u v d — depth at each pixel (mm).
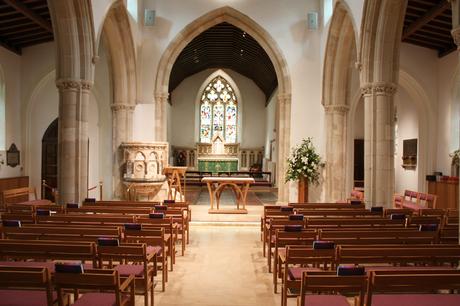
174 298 5238
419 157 14531
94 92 14875
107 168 14883
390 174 9406
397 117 16906
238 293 5469
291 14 14109
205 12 14008
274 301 5176
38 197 15000
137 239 5535
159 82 13977
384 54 9273
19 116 14672
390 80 9320
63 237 5188
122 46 12898
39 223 6207
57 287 3367
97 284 3299
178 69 23344
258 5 14094
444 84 13820
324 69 13359
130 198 11594
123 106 13469
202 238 9133
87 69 9523
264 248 7457
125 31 12500
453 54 13305
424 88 14219
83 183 9578
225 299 5230
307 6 14109
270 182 22984
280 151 14266
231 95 29031
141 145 11180
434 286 3393
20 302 3453
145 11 14008
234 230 10117
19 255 4539
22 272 3242
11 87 14195
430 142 14273
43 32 13562
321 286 3336
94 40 9688
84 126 9555
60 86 9391
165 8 14086
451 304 3414
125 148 11352
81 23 9289
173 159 27516
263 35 14133
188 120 28734
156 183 11148
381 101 9375
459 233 5301
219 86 29016
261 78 25281
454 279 3191
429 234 5430
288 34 14102
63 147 9398
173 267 6711
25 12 11016
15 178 14055
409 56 14172
